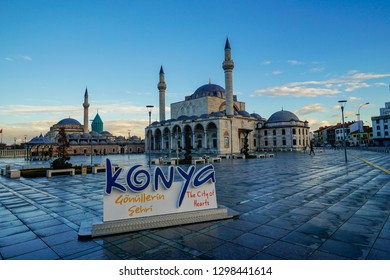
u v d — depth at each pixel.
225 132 78.44
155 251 6.20
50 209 10.97
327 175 20.62
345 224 8.01
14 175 23.28
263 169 27.00
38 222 8.97
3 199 13.24
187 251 6.15
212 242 6.69
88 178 22.36
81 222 8.63
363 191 13.50
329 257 5.67
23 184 19.05
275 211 9.80
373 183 16.03
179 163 38.94
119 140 133.75
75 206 11.52
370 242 6.50
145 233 7.44
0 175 26.00
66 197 13.68
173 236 7.18
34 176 23.83
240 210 10.03
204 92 100.19
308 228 7.70
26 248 6.55
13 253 6.25
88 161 53.19
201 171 8.93
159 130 98.75
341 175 20.38
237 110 104.00
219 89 101.75
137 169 7.97
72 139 110.25
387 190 13.63
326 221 8.37
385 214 9.09
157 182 8.21
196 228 7.86
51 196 14.00
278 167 28.98
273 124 98.94
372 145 110.44
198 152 80.88
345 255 5.75
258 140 102.75
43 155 66.25
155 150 98.75
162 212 8.16
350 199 11.63
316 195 12.75
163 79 97.19
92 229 7.26
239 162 39.09
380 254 5.77
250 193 13.61
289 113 100.75
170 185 8.41
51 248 6.52
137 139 145.62
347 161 34.94
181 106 102.44
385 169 23.70
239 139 86.06
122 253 6.14
